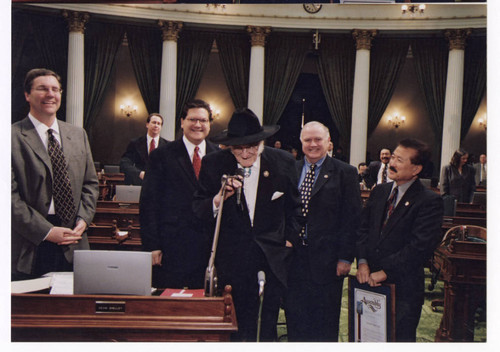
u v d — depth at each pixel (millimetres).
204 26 11703
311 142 2676
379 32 11578
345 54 11984
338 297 2688
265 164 2326
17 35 10672
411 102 13070
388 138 13188
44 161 2602
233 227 2260
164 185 2814
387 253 2500
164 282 2766
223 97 13469
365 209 2717
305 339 2635
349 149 12047
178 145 2863
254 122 2230
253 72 11578
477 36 11211
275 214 2295
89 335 1759
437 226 2410
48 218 2633
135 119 12969
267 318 2242
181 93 11891
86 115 11391
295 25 11570
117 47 11562
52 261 2623
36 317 1792
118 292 1960
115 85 12852
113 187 8477
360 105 11531
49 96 2615
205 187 2340
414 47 11727
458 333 3104
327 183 2682
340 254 2650
